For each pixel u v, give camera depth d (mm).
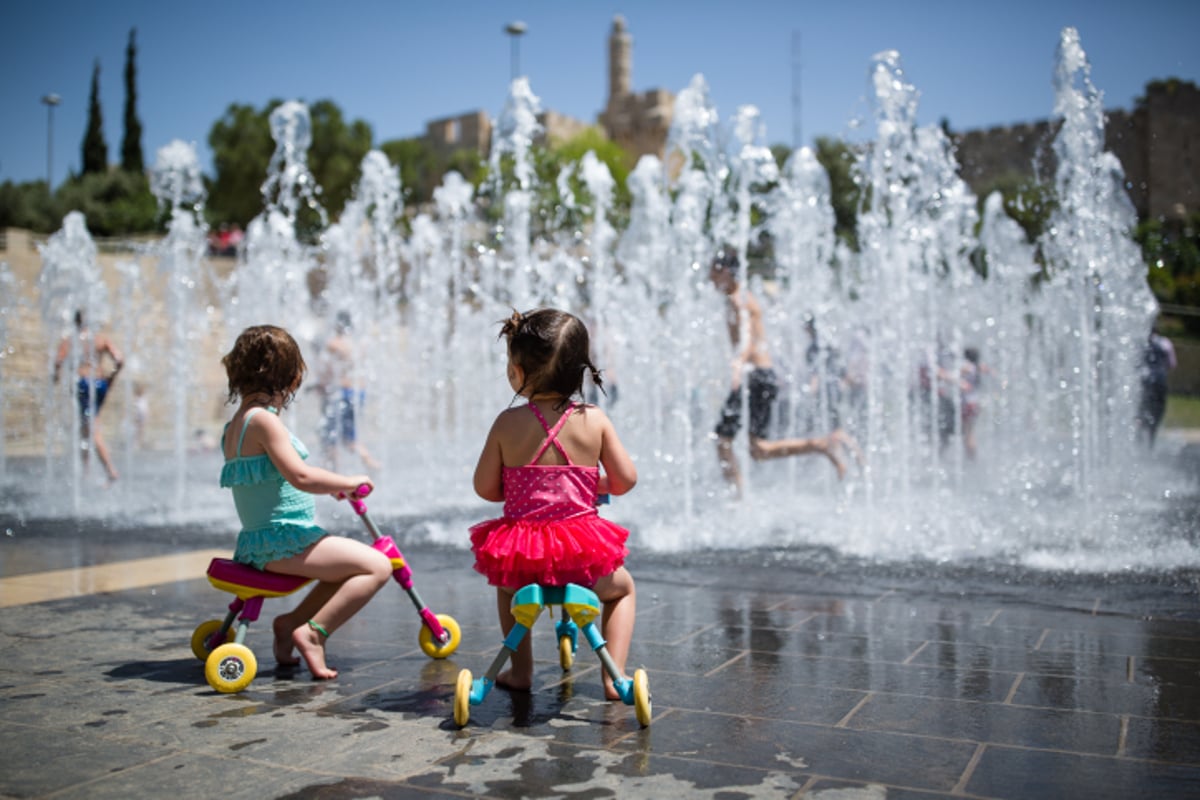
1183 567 5266
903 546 6008
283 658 3518
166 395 19984
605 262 10945
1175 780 2375
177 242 13000
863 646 3717
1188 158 26922
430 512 7992
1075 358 9742
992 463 11109
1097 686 3158
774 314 11125
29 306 19547
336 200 44781
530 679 3195
